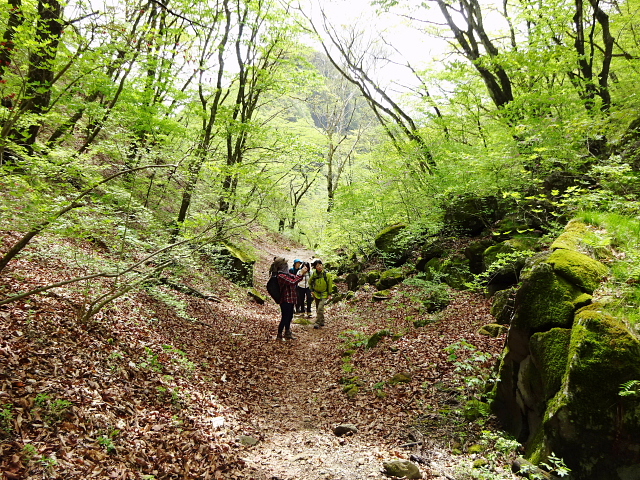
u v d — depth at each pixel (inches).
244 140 516.4
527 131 344.5
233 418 205.0
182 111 487.8
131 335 240.5
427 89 515.2
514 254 255.9
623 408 134.3
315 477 155.3
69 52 291.9
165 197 433.4
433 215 465.1
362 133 1213.7
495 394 186.5
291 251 1106.1
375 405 222.7
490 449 167.6
